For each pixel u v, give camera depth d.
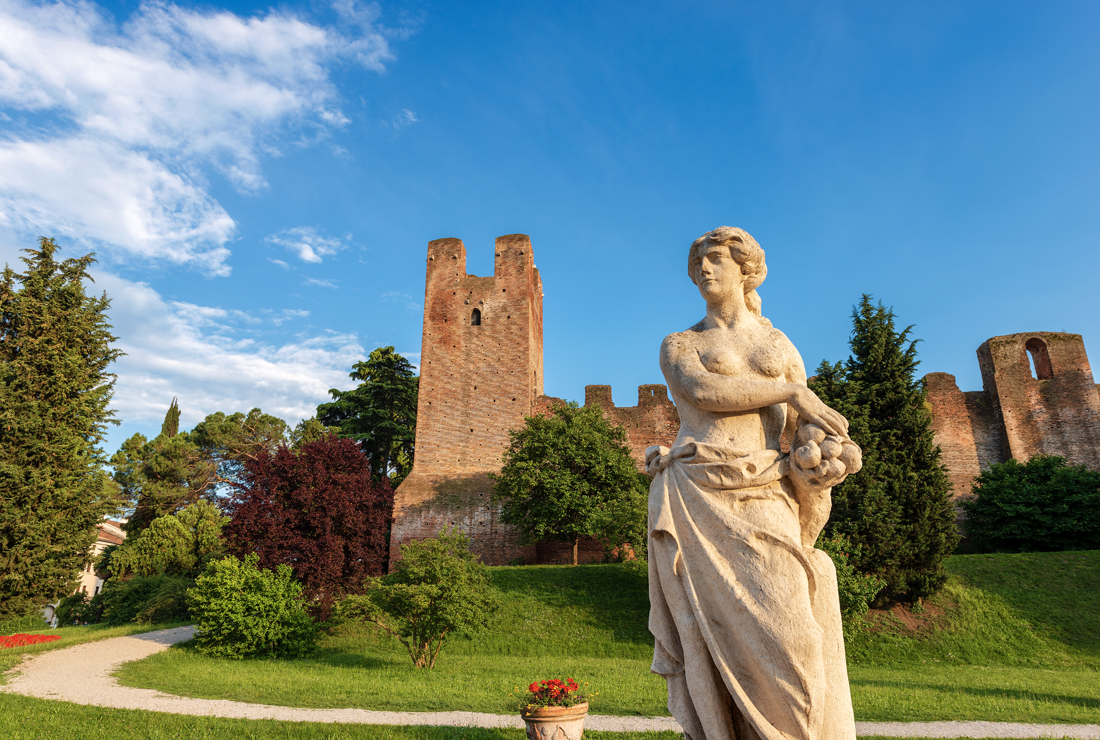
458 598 17.73
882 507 23.17
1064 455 39.22
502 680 14.66
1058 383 40.50
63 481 25.89
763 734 2.68
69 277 29.64
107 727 9.21
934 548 23.19
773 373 3.31
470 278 44.19
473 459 40.12
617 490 32.91
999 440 40.78
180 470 45.88
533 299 45.62
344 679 14.77
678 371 3.36
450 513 38.31
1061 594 23.28
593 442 34.16
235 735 8.75
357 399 49.53
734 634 2.82
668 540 3.09
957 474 40.16
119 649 19.45
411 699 11.73
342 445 29.16
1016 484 33.31
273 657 19.02
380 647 21.44
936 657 20.41
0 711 10.37
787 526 2.98
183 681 14.02
